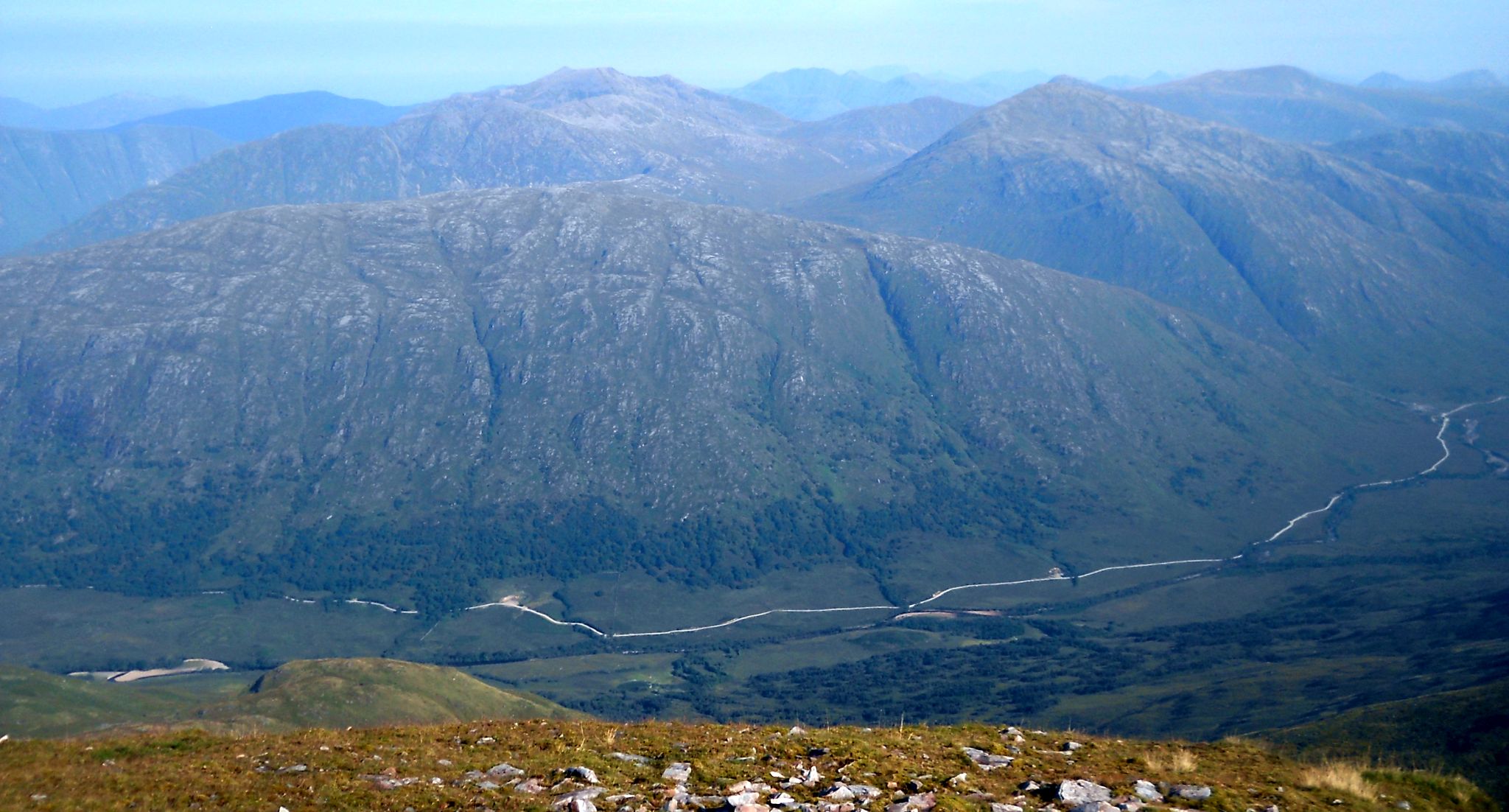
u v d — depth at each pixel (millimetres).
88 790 27250
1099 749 35250
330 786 28109
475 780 29219
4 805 25625
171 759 30828
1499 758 64250
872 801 27766
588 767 30344
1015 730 37531
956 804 27672
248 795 27484
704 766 30438
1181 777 31594
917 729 37438
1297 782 32500
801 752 32688
